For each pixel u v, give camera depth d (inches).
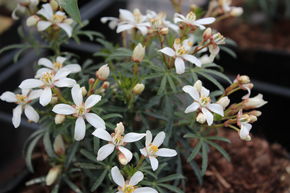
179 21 9.7
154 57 10.6
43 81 8.8
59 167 11.0
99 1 20.9
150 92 11.1
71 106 8.5
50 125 10.0
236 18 21.3
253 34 20.4
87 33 11.4
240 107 9.6
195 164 10.7
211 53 9.6
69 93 9.8
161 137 8.6
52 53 17.3
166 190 11.3
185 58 9.3
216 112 8.9
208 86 17.6
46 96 8.6
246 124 9.3
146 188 8.3
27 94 9.2
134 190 8.3
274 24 21.3
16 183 12.3
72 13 8.7
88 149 9.9
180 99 10.8
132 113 10.5
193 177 12.6
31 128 13.7
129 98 9.9
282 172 13.4
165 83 9.6
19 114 9.0
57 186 11.0
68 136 10.9
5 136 16.3
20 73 17.6
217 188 12.5
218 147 10.0
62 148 10.7
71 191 11.8
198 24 9.7
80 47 17.8
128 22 10.5
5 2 19.2
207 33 9.4
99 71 9.0
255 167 13.4
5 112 17.1
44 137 10.2
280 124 17.3
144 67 10.5
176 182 10.7
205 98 8.8
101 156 8.2
